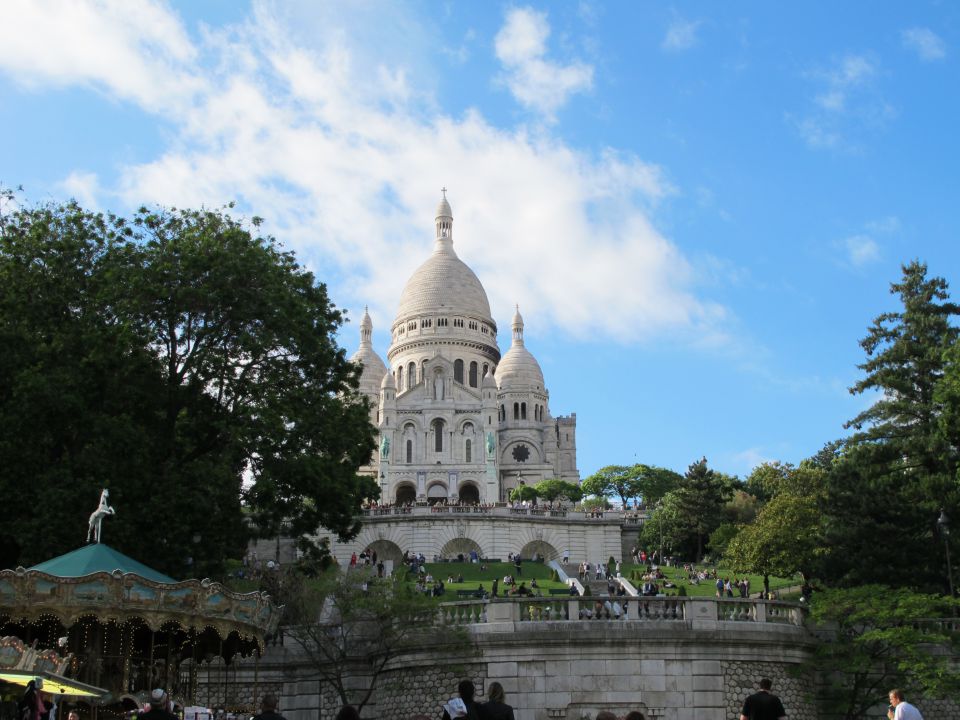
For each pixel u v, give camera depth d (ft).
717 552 315.58
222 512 142.51
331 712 131.85
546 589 246.27
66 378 132.57
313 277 166.09
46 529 126.11
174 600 93.81
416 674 127.03
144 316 143.43
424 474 499.92
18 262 142.41
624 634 122.62
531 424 557.33
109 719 96.58
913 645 126.52
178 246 146.30
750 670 125.39
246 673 134.10
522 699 121.29
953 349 180.45
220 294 142.41
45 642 104.01
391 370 594.65
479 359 582.35
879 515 180.86
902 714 68.49
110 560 96.43
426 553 305.12
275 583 153.89
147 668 106.93
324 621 145.18
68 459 134.62
